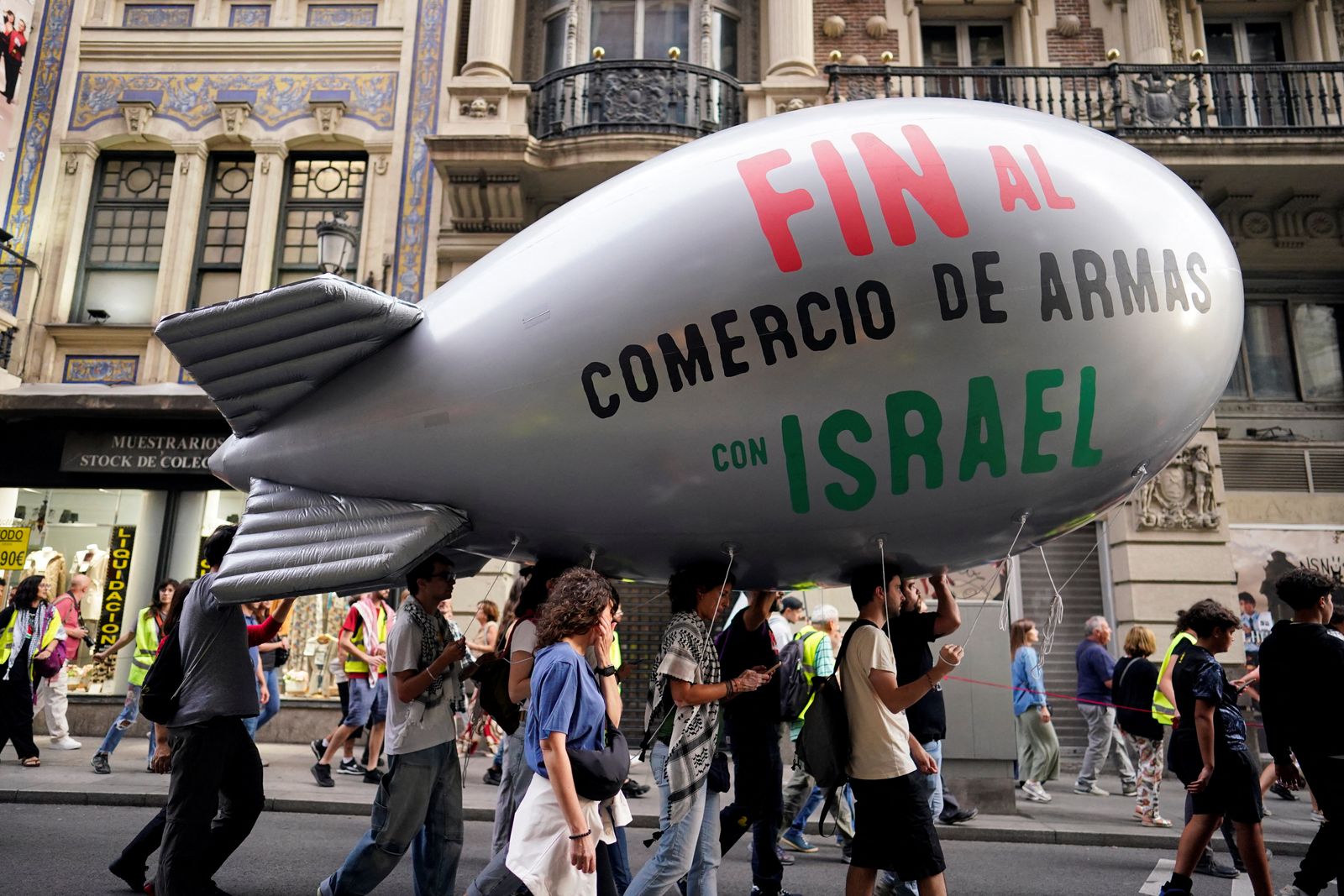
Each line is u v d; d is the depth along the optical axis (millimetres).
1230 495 11688
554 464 3465
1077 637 10914
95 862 4996
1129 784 8781
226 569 3691
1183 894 4352
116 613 11516
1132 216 3422
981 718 7391
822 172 3344
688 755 3652
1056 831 6641
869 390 3209
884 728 3613
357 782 8070
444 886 3889
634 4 12641
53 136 12703
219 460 4039
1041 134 3537
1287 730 4152
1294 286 12117
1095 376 3283
